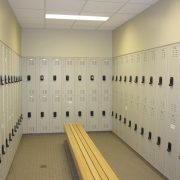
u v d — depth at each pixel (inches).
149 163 168.7
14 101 180.9
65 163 172.2
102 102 262.8
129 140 208.5
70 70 256.2
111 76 262.5
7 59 148.0
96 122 263.4
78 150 142.4
